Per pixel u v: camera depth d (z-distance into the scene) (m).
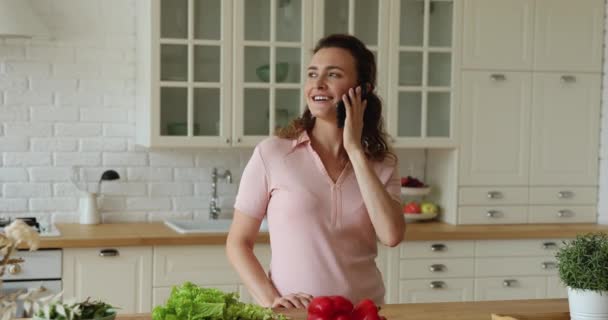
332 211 2.59
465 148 4.77
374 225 2.58
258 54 4.48
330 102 2.60
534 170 4.87
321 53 2.65
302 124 2.70
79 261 3.97
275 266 2.62
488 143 4.79
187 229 4.65
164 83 4.31
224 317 1.92
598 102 4.95
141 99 4.50
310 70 2.65
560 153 4.91
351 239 2.61
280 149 2.65
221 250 4.17
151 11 4.27
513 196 4.85
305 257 2.57
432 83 4.73
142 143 4.48
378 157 2.73
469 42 4.73
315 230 2.57
